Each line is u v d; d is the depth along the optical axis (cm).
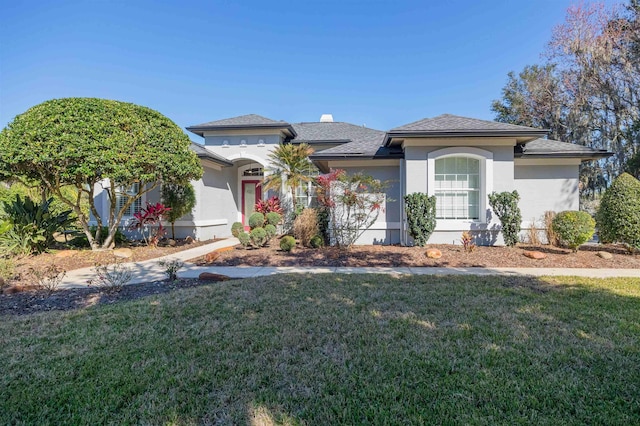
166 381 327
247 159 1834
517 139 1202
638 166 1739
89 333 452
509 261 986
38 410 286
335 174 1178
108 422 269
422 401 293
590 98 2153
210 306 562
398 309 542
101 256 1109
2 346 414
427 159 1221
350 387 315
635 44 1912
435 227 1216
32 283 750
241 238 1261
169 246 1402
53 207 1667
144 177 1083
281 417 272
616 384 317
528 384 318
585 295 620
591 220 1044
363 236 1317
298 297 614
